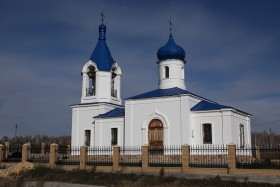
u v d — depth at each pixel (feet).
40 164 102.12
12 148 123.13
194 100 115.44
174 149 100.32
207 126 109.09
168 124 112.37
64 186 78.59
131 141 117.91
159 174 87.30
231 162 82.23
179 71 130.00
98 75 135.95
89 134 134.00
